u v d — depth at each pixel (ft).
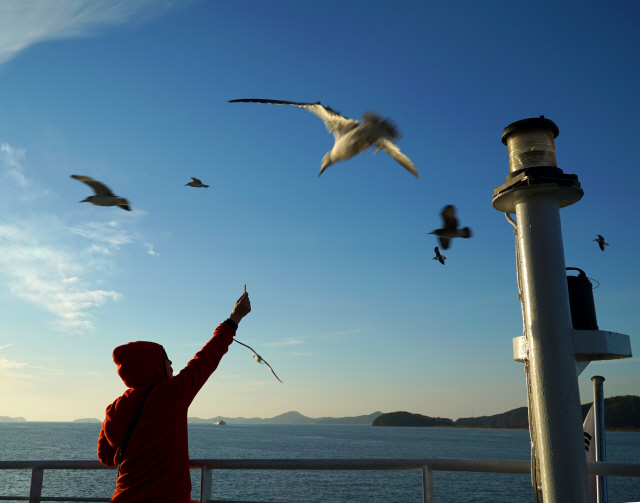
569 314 10.07
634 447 563.89
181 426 10.21
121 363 10.37
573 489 9.22
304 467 11.98
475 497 182.60
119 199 15.10
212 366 10.74
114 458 10.86
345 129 11.12
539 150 10.81
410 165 10.51
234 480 216.54
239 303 11.66
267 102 12.01
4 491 164.45
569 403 9.57
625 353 10.41
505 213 11.57
